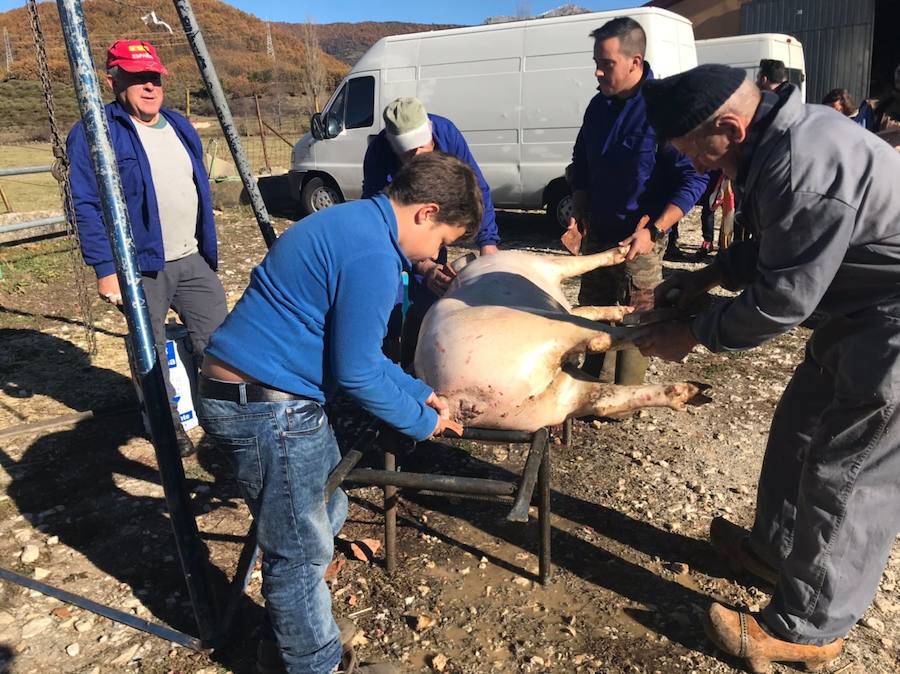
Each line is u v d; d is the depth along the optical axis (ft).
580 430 13.43
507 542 10.30
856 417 6.94
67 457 12.85
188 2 9.80
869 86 48.26
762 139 6.57
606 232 12.73
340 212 6.45
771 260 6.65
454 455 12.62
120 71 11.27
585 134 12.56
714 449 12.71
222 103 10.55
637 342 8.34
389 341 12.38
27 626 8.84
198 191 12.44
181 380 13.23
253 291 6.66
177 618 9.02
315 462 6.88
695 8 53.57
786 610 7.74
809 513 7.41
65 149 10.73
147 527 10.85
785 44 35.37
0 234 28.43
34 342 18.52
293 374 6.67
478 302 9.21
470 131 30.96
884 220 6.37
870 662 8.13
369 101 32.99
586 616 8.89
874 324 6.80
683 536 10.34
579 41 28.12
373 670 7.97
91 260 11.54
